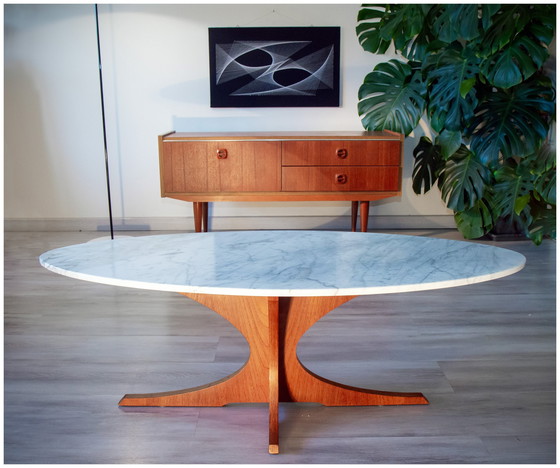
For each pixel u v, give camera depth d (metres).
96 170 5.07
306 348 2.79
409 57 4.70
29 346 2.82
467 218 4.67
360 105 4.83
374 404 2.26
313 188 4.41
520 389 2.39
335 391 2.25
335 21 4.83
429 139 4.84
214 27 4.82
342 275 1.84
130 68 4.91
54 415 2.20
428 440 2.04
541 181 4.27
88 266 1.97
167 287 1.75
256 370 2.21
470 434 2.07
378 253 2.14
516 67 3.95
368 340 2.88
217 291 1.72
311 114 4.98
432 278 1.79
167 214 5.15
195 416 2.20
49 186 5.09
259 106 4.94
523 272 3.96
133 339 2.90
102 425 2.13
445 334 2.95
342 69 4.91
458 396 2.33
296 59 4.86
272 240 2.38
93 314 3.25
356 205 4.71
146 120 5.00
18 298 3.51
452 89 4.28
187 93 4.95
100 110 4.97
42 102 4.95
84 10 4.82
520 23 3.91
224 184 4.41
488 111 4.26
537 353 2.72
